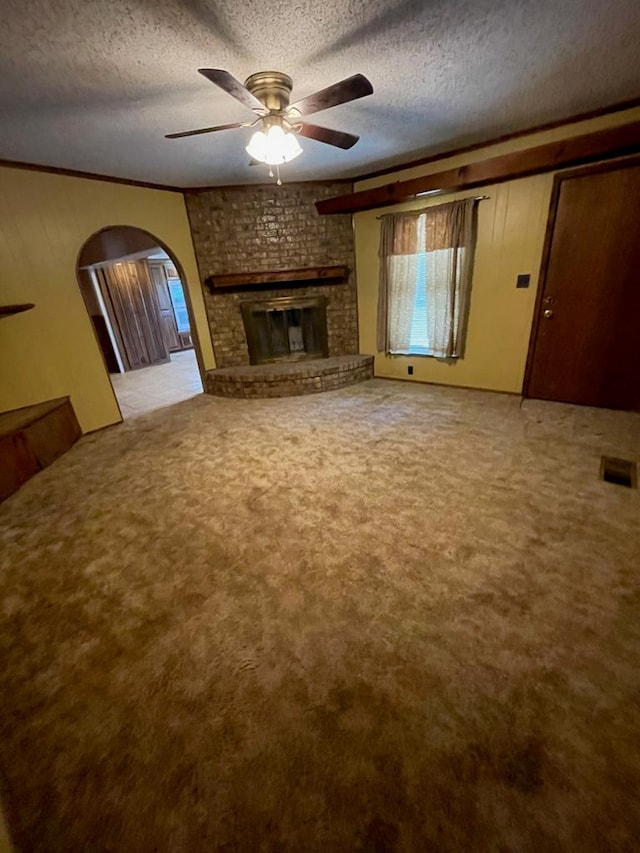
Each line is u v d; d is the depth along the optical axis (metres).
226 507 2.36
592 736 1.09
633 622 1.42
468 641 1.40
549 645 1.36
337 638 1.45
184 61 1.81
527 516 2.05
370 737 1.13
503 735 1.11
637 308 3.05
